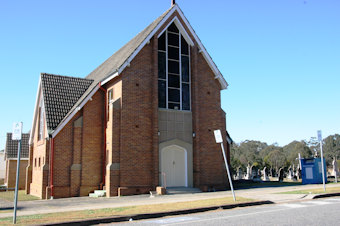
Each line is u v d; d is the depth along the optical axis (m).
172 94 23.67
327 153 98.12
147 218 11.48
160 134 22.52
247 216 10.79
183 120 23.66
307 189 20.31
